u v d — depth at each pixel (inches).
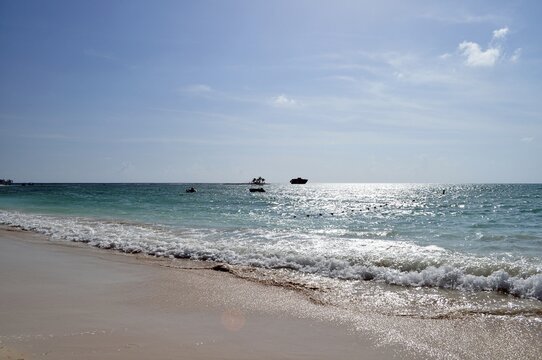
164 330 234.2
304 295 328.2
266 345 217.6
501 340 233.5
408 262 429.4
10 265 422.0
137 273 398.6
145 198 2170.3
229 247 537.3
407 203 2089.1
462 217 1132.5
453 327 255.3
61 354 189.3
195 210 1298.0
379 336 238.1
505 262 426.0
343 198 2829.7
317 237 669.9
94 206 1429.6
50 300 292.0
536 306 300.7
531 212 1267.2
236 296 319.9
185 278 379.2
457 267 404.8
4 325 231.8
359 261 442.9
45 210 1220.5
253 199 2391.7
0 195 2504.9
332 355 207.8
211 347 210.1
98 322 243.6
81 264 438.6
